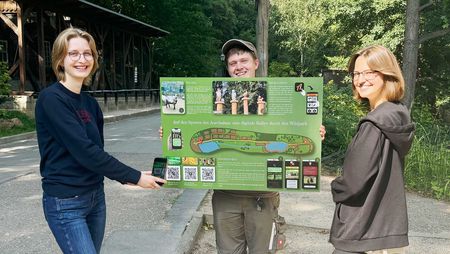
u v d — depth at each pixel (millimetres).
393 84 2074
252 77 2381
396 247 1969
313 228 4375
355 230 1992
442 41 18312
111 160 2164
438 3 16375
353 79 2205
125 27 23078
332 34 21312
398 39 16984
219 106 2404
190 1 32938
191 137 2445
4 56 16609
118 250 3609
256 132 2391
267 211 2592
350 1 19156
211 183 2451
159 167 2416
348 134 7805
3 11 14961
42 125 2182
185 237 3932
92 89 19516
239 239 2678
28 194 5520
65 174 2174
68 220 2180
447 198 5676
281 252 3795
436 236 4207
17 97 14508
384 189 1986
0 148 9680
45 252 3641
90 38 2301
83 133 2146
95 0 26047
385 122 1953
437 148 7559
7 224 4340
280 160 2381
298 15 39625
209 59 33719
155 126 14312
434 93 19547
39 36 16047
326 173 6848
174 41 31578
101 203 2422
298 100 2342
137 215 4594
